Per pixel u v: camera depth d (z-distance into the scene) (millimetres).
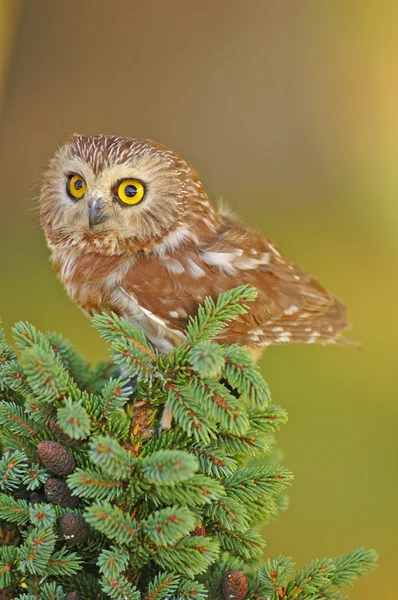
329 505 12336
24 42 19672
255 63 19969
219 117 19984
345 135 19859
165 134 19828
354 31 19703
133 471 4691
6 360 5254
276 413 5305
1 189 18812
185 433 5234
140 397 5336
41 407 5066
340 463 12906
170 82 19969
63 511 4773
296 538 11883
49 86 19719
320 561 4930
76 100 19734
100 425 5098
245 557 5340
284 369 14820
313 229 18797
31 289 16156
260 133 19906
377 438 13406
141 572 5059
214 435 4984
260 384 4949
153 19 20016
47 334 6227
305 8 19844
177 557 4668
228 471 5070
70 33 19828
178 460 4488
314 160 19844
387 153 19703
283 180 19672
